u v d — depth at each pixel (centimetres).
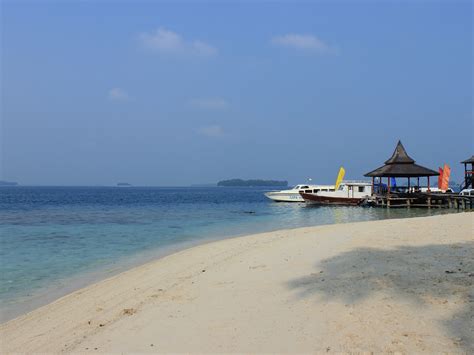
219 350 578
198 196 10294
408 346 542
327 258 1130
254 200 7606
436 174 4562
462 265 930
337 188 5122
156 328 686
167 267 1283
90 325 754
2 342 707
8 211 4269
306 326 635
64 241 2027
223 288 910
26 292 1073
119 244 1923
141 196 10044
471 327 584
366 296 748
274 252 1340
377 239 1398
